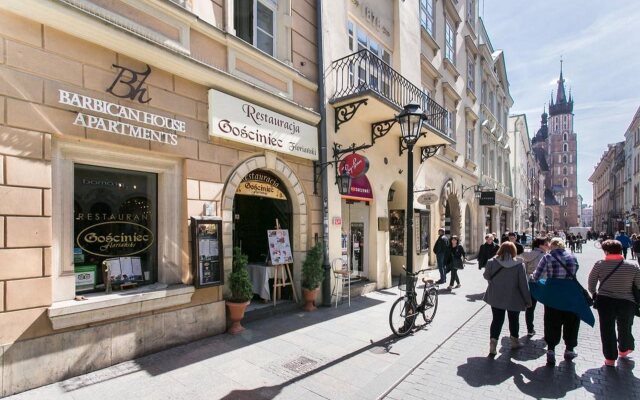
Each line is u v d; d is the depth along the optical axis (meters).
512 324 5.29
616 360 4.83
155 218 5.20
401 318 5.85
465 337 5.91
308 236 7.51
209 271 5.29
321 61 7.86
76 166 4.43
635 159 44.12
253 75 6.42
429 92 13.66
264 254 7.68
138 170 4.98
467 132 18.59
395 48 10.68
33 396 3.56
